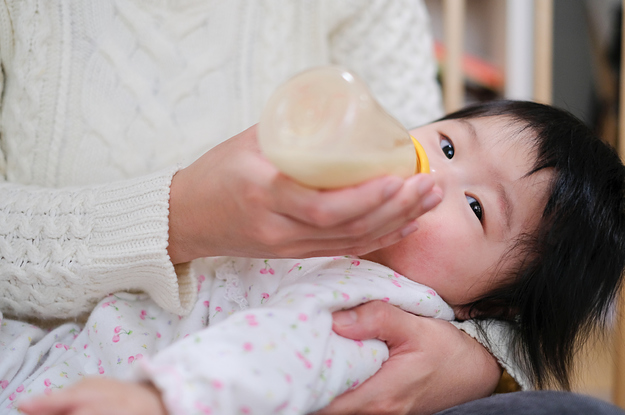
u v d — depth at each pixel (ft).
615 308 3.12
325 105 1.43
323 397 1.65
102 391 1.23
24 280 2.16
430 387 2.12
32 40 2.51
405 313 2.11
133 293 2.47
